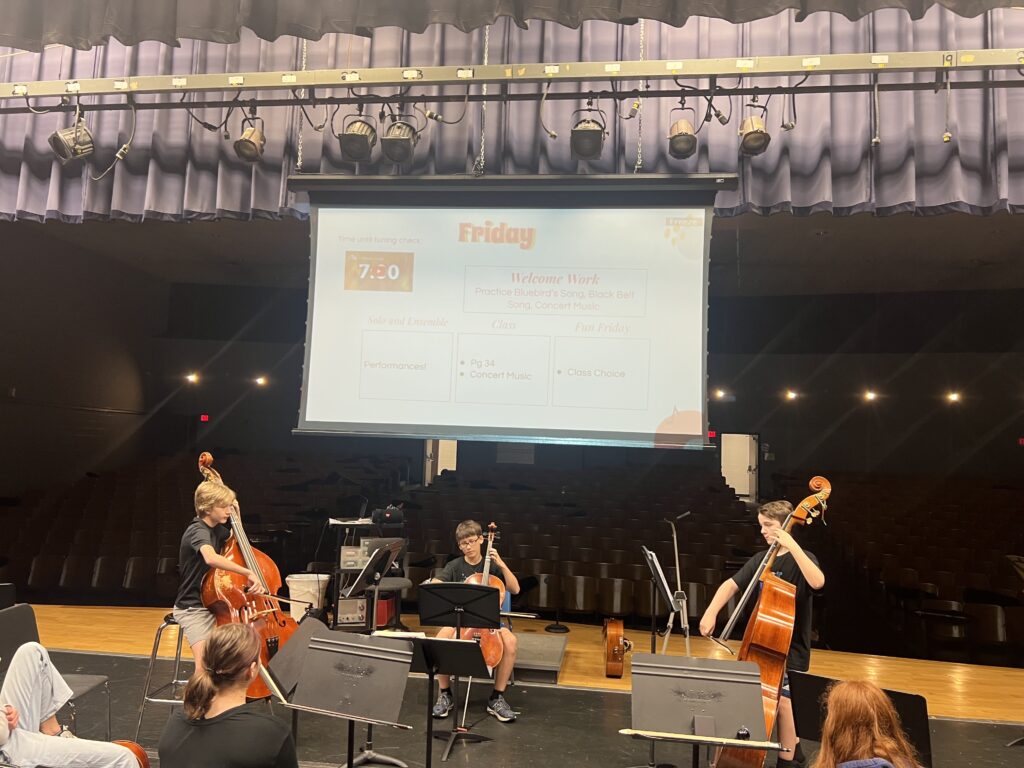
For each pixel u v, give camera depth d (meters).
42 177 5.66
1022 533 8.54
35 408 10.48
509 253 4.92
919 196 4.66
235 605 3.64
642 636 6.07
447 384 4.89
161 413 14.18
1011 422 12.87
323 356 5.00
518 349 4.86
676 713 2.50
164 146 5.52
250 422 14.66
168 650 5.18
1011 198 4.52
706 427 4.61
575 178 4.78
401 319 4.98
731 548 7.61
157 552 7.46
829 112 4.79
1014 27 4.58
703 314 4.69
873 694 1.97
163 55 5.48
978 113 4.62
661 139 4.99
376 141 5.08
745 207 4.89
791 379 14.29
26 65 5.68
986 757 3.76
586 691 4.61
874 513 10.19
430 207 5.02
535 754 3.66
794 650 3.37
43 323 10.67
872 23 4.67
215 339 14.60
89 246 11.55
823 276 12.12
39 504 9.34
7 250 9.88
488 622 3.61
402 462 14.87
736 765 3.01
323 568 6.19
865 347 13.88
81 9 4.46
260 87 4.65
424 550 7.34
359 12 4.21
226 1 4.35
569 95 4.58
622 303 4.78
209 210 5.50
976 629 5.79
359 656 2.82
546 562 6.79
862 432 13.86
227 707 2.15
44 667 2.92
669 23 3.99
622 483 12.33
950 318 13.44
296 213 5.39
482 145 4.97
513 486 11.85
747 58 4.24
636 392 4.71
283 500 10.20
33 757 2.65
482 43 5.11
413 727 3.98
